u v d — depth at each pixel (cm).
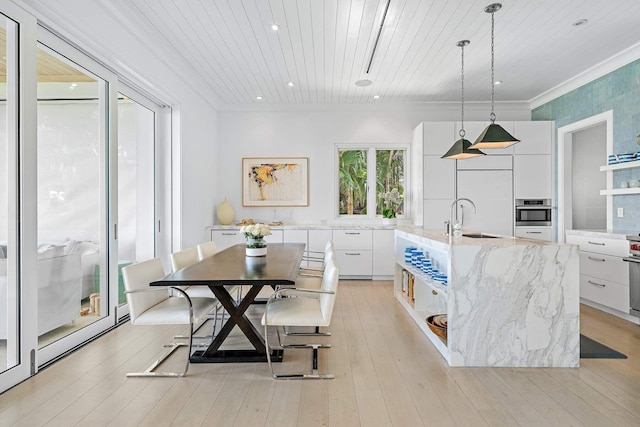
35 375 233
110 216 319
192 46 372
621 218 400
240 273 248
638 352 276
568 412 196
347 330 330
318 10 303
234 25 329
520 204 529
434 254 351
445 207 531
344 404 204
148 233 404
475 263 252
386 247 556
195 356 263
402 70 445
